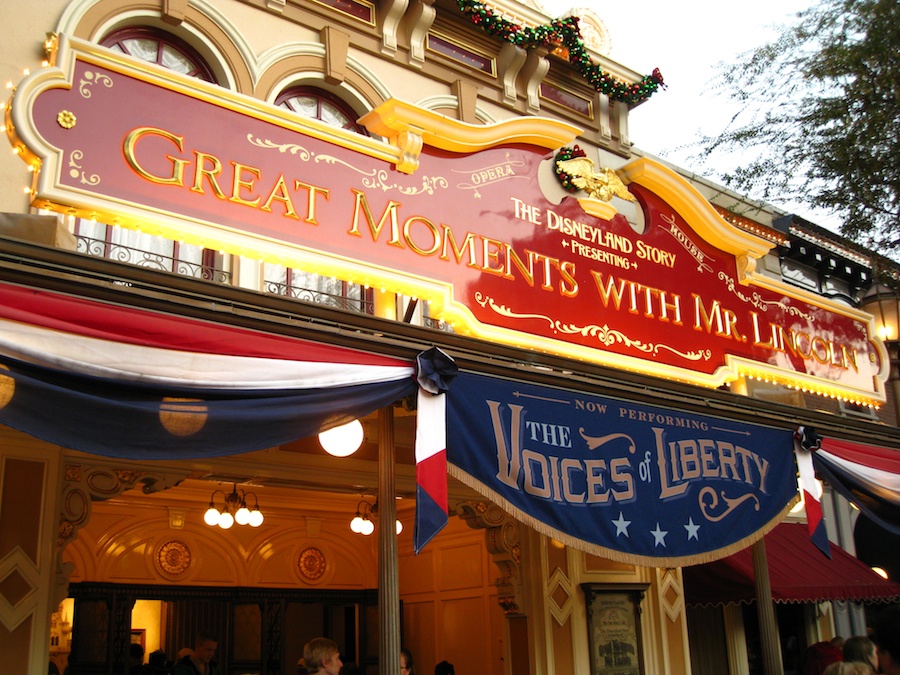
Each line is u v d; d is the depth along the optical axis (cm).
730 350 990
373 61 1005
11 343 447
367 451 959
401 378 604
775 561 1246
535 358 704
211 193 632
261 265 866
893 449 1009
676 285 957
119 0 834
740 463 838
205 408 506
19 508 693
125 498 1084
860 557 1322
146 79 618
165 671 995
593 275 873
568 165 878
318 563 1262
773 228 1516
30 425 450
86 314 483
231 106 655
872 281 1638
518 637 1021
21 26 767
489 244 793
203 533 1161
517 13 1118
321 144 700
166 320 513
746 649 1332
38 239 533
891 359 1636
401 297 940
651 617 1118
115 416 478
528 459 665
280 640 1196
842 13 1155
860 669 525
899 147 1134
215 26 891
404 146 745
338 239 692
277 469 878
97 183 582
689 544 757
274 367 541
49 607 696
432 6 1048
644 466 749
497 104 1101
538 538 1032
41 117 569
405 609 1279
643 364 890
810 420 929
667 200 981
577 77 1189
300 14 955
